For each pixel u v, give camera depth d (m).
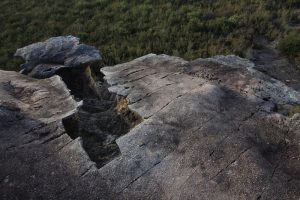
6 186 5.22
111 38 13.16
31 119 6.35
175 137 5.90
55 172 5.41
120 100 7.25
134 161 5.52
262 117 6.62
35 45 9.45
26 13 15.13
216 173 5.35
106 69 8.36
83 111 7.09
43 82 7.78
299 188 5.24
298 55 12.01
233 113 6.59
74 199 5.09
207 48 12.23
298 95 7.46
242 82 7.77
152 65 8.62
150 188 5.19
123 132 6.50
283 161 5.75
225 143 5.79
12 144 5.81
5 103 6.57
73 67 8.78
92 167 5.46
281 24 13.49
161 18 14.00
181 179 5.28
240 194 5.09
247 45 12.55
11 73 8.25
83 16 14.63
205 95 6.84
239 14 14.10
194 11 14.15
